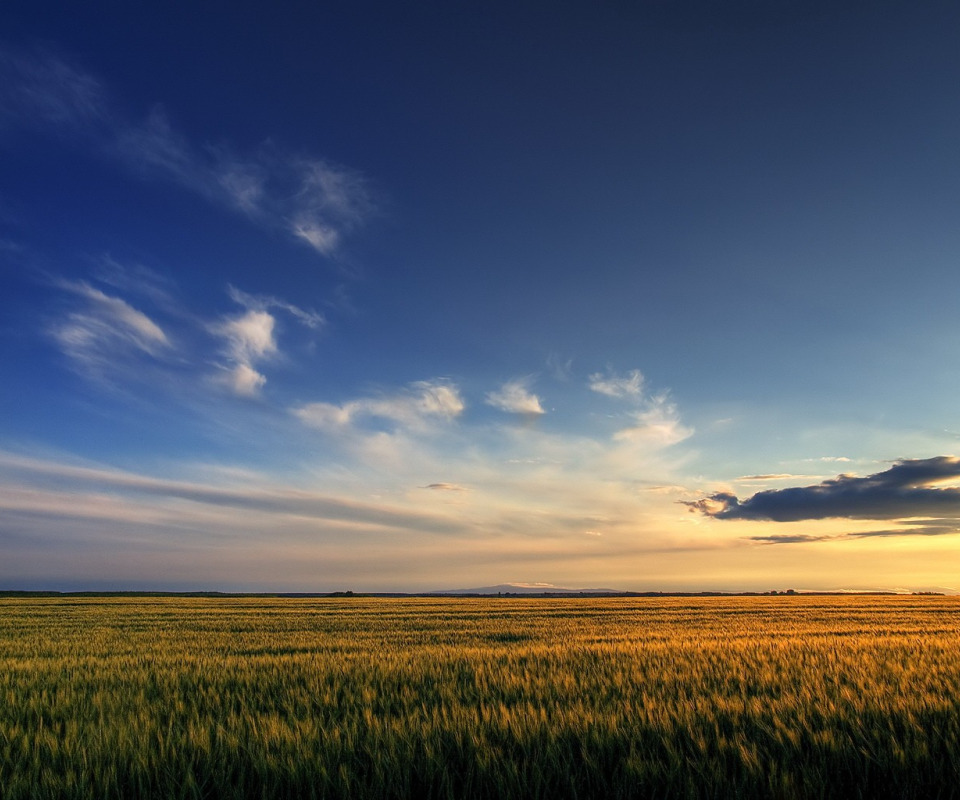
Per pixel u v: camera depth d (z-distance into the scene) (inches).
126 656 541.6
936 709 261.4
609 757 214.7
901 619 1113.4
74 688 376.8
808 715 260.5
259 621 1077.8
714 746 221.6
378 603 2031.3
